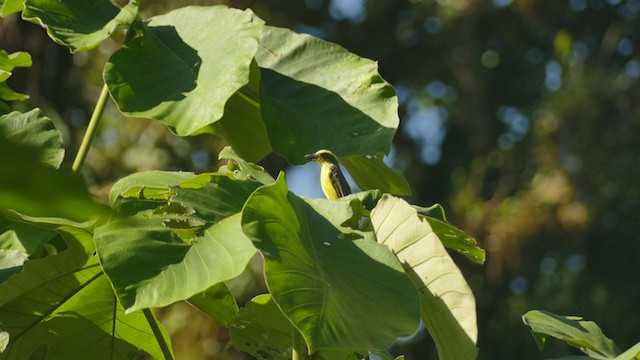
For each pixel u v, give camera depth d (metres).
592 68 32.62
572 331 6.91
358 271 5.78
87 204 2.43
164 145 25.25
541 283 29.69
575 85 31.30
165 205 6.44
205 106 7.27
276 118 8.06
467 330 5.73
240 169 7.92
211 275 5.77
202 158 25.47
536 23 33.66
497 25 33.69
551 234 30.16
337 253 5.89
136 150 25.14
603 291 29.36
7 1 8.38
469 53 33.47
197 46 7.77
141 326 7.85
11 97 9.15
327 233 6.05
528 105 33.19
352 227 6.58
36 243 6.91
